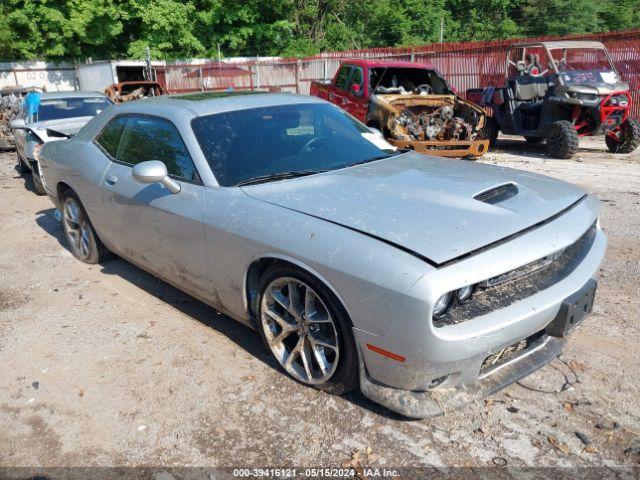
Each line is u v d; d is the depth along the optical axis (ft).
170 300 14.58
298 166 11.92
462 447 8.66
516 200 9.98
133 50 91.15
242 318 11.37
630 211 20.94
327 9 116.47
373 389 9.07
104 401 10.28
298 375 10.41
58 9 88.07
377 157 12.95
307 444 8.91
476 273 8.03
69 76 93.50
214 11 97.14
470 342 8.13
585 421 9.12
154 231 12.64
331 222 9.32
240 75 77.77
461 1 127.24
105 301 14.66
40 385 10.88
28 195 28.12
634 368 10.52
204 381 10.76
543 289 9.02
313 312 9.71
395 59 66.49
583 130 34.53
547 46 35.37
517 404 9.62
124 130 14.34
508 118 36.91
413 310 7.86
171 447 9.00
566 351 11.19
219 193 11.05
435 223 8.91
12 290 15.69
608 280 14.53
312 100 14.46
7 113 44.52
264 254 9.88
